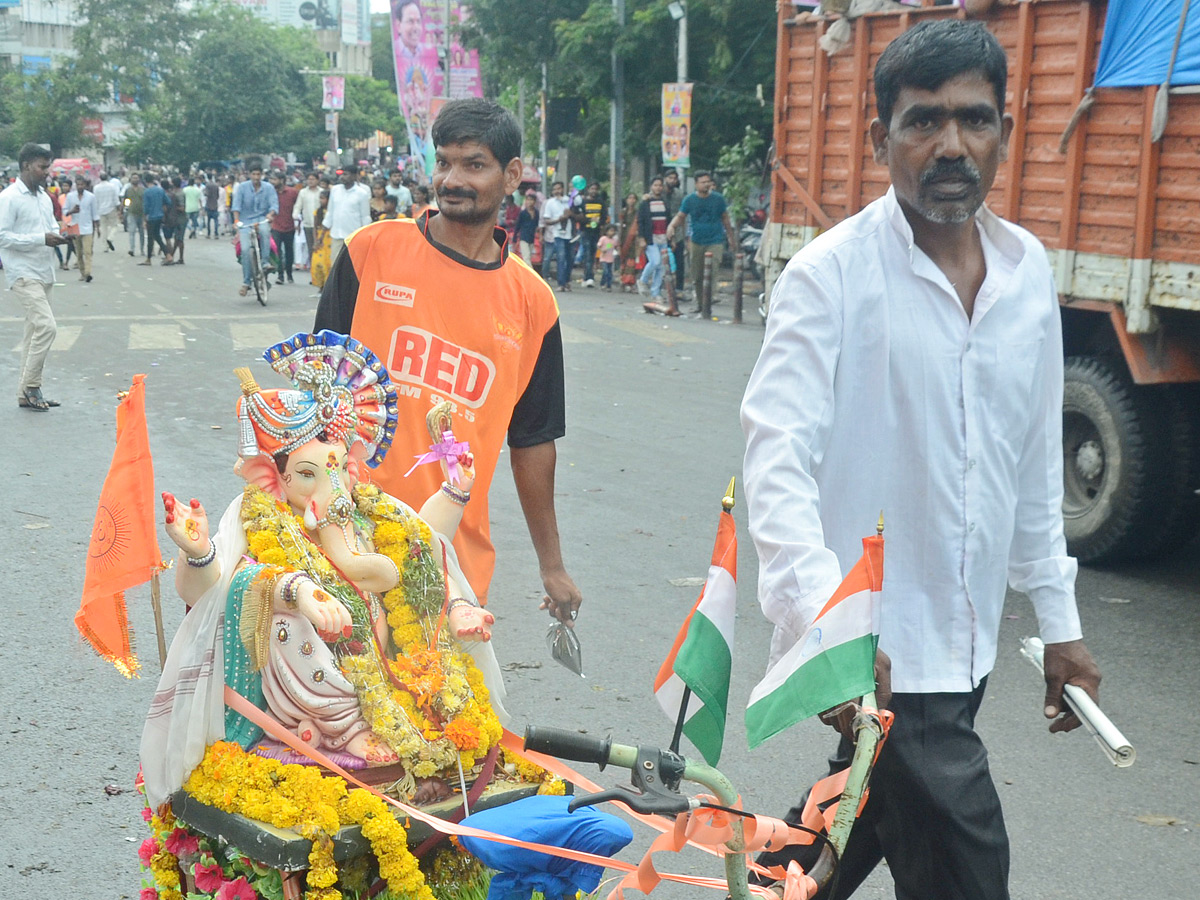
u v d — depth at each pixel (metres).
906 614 2.63
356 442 2.82
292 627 2.60
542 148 29.22
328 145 85.81
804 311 2.55
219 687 2.61
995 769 4.44
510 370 3.53
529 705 4.84
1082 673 2.69
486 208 3.47
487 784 2.78
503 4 26.23
